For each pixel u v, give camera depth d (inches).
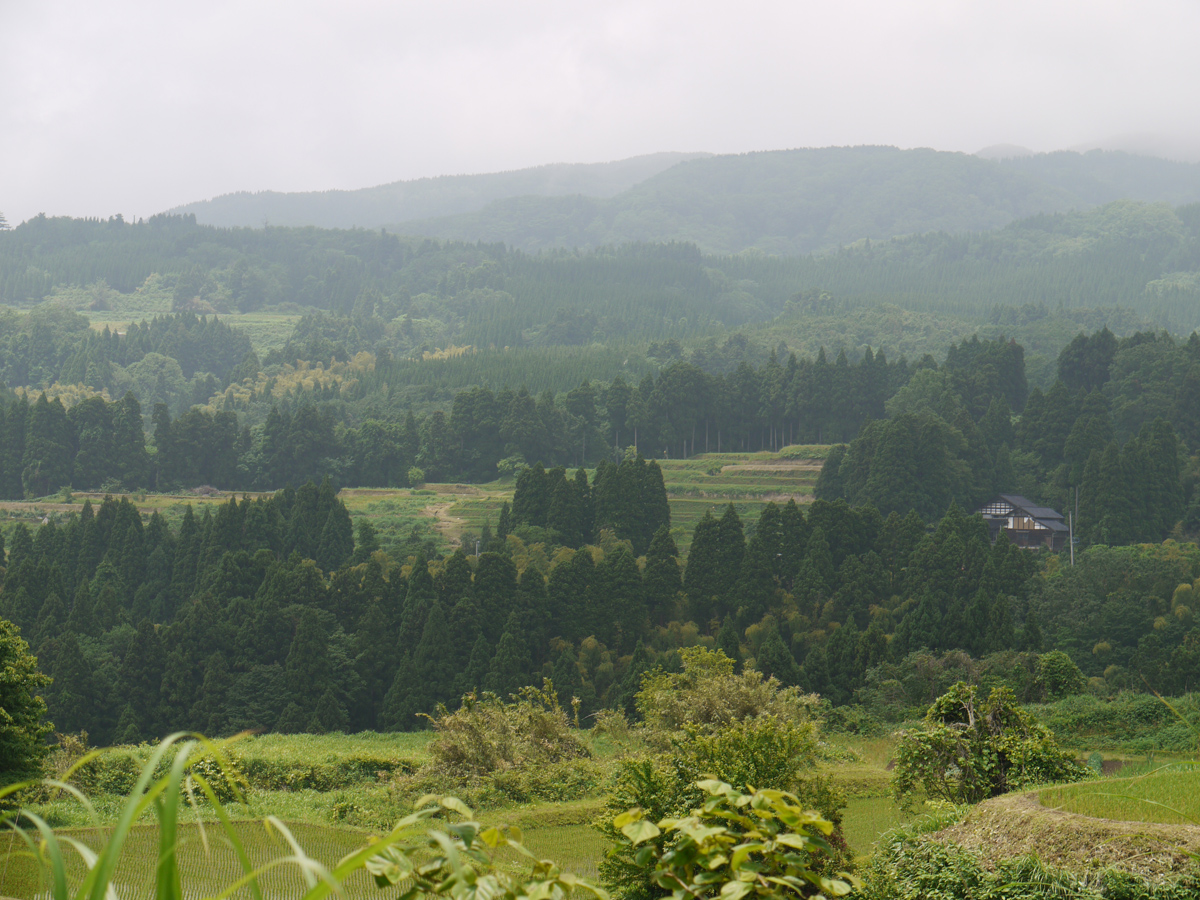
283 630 3019.2
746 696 1647.4
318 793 1546.5
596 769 1573.6
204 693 2805.1
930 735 976.9
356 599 3221.0
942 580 3521.2
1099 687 2561.5
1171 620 3061.0
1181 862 463.8
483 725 1589.6
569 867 1078.4
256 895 119.6
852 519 3789.4
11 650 1320.1
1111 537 4237.2
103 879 107.5
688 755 799.7
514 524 4453.7
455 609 3107.8
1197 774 571.5
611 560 3403.1
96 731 2706.7
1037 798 589.9
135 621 3663.9
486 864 194.4
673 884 231.6
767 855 234.7
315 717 2728.8
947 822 629.0
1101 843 500.7
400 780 1498.5
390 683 2999.5
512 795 1469.0
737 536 3654.0
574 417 6683.1
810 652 2815.0
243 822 1175.6
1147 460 4424.2
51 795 1358.3
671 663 2910.9
